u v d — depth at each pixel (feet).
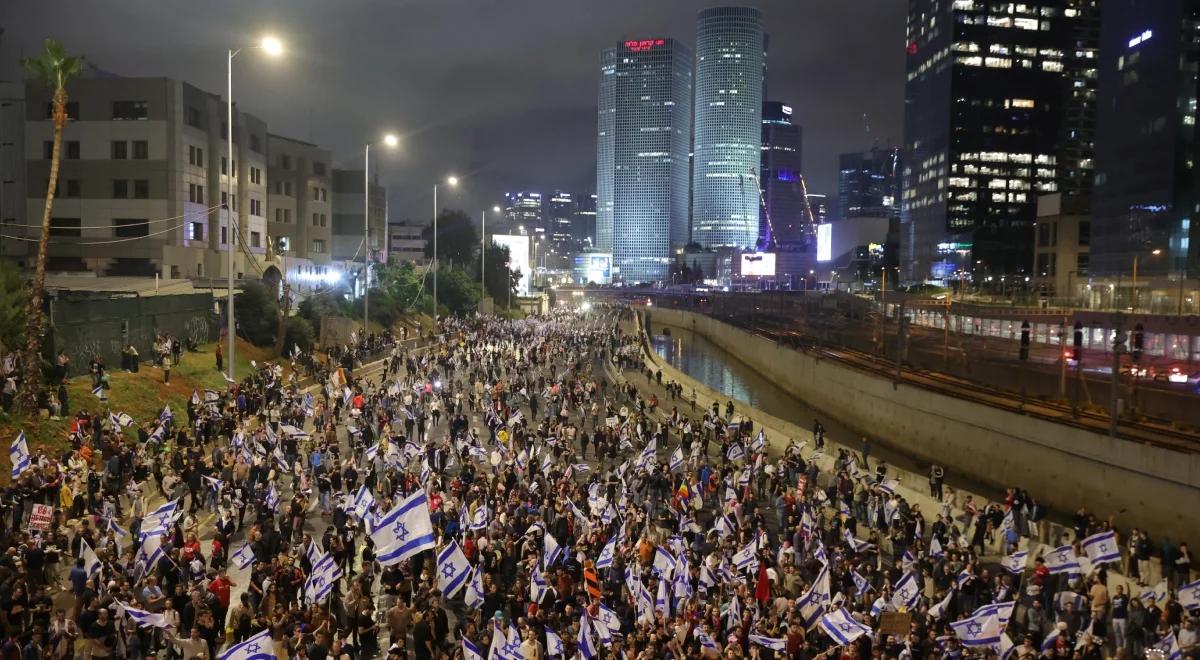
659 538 87.30
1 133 271.08
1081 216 497.46
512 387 199.11
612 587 76.33
